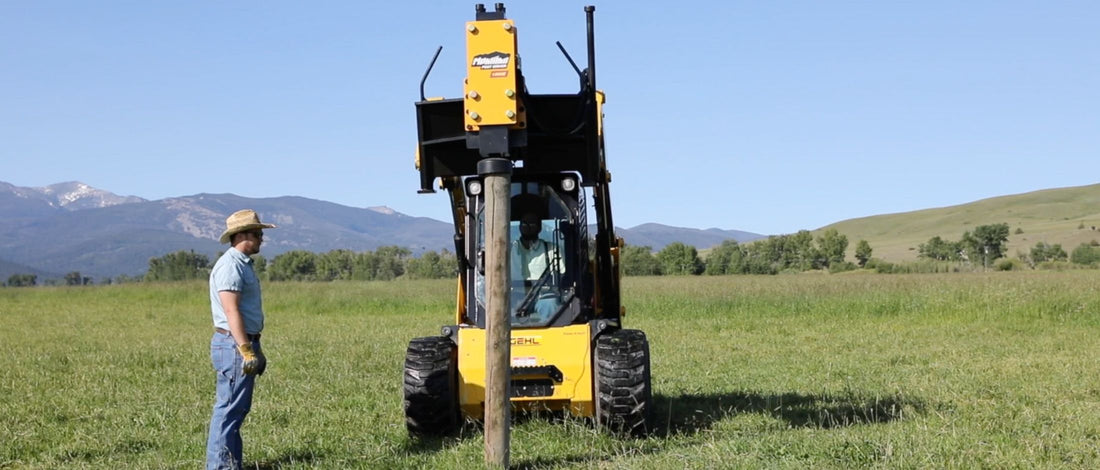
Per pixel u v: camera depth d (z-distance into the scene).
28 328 26.97
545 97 8.37
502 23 7.40
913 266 75.62
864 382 12.94
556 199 9.42
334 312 34.50
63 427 10.65
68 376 14.98
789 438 8.50
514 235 9.38
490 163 7.43
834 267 81.88
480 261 9.37
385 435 9.56
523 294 9.29
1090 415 9.78
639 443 8.70
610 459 8.15
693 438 9.01
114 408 11.84
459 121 8.42
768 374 14.26
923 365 15.05
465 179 9.29
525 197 9.37
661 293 31.55
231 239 7.91
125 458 8.98
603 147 9.54
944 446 7.96
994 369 13.97
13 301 44.62
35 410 11.72
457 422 9.49
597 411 8.98
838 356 16.58
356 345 20.09
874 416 10.12
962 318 24.28
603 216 10.08
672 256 75.56
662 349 18.22
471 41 7.42
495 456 7.59
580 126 8.46
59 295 47.88
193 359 17.48
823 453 7.79
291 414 11.05
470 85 7.39
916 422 9.29
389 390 13.04
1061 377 12.92
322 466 8.30
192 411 11.48
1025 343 18.23
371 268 85.69
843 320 25.08
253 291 7.86
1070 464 7.56
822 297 28.36
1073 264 82.88
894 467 7.29
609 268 10.38
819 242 97.38
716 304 28.45
